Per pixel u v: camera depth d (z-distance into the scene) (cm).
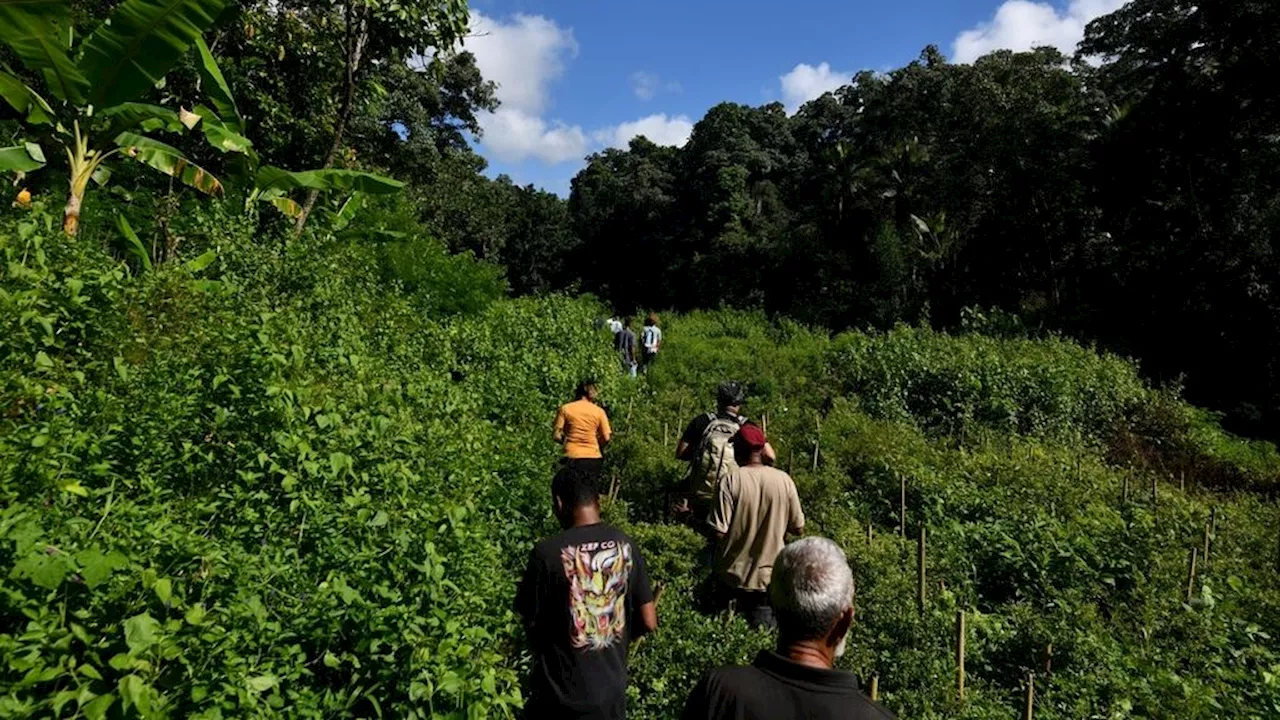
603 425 826
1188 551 773
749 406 1429
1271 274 2217
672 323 2584
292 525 380
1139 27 2634
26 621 249
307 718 290
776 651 202
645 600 333
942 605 618
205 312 578
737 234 4538
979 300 3133
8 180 792
